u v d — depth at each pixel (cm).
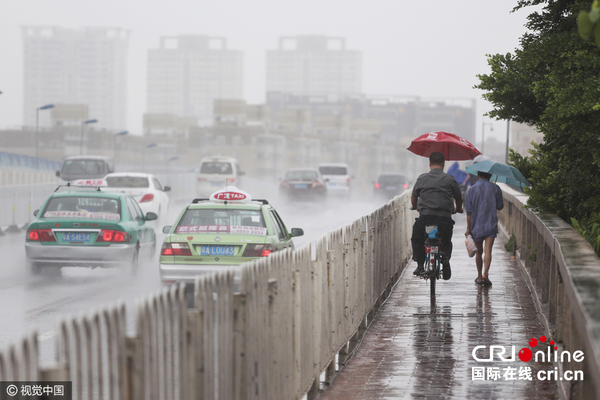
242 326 1375
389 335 2711
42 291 3872
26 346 820
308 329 1925
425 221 3378
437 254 3369
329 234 2203
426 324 2891
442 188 3384
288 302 1734
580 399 1639
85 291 3875
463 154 4319
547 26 2989
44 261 4244
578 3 2730
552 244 2295
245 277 1405
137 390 967
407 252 4906
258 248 3347
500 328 2806
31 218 8194
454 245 6044
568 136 2884
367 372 2206
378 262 3253
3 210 7525
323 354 2078
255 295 1468
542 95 2823
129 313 3123
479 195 3834
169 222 8850
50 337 2764
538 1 2961
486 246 3856
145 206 7538
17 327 2956
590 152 2655
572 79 2598
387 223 3616
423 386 2041
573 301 1391
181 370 1114
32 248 4250
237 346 1365
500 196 3850
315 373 1984
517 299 3441
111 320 940
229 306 1332
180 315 1121
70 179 10738
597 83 2422
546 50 2753
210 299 1230
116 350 944
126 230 4300
